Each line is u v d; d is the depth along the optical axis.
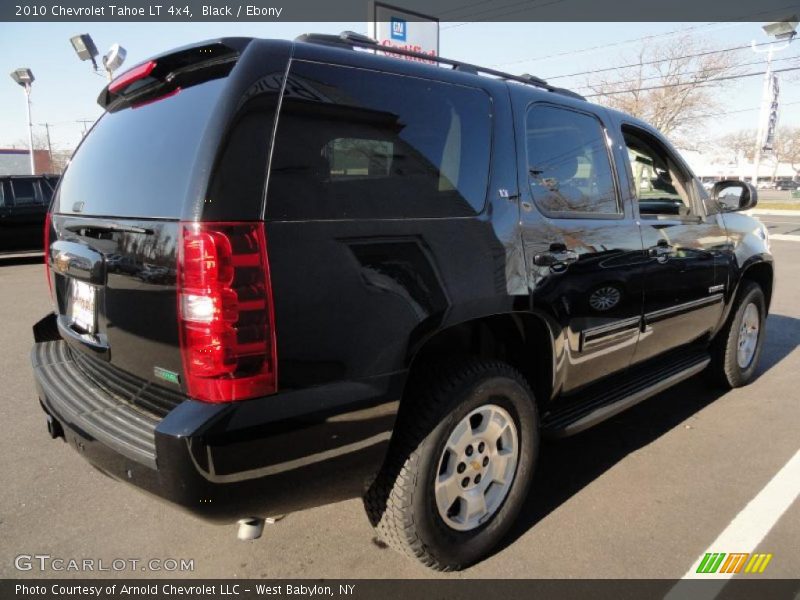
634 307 3.20
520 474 2.64
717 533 2.75
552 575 2.47
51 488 3.13
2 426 3.91
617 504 3.01
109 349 2.21
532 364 2.82
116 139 2.41
